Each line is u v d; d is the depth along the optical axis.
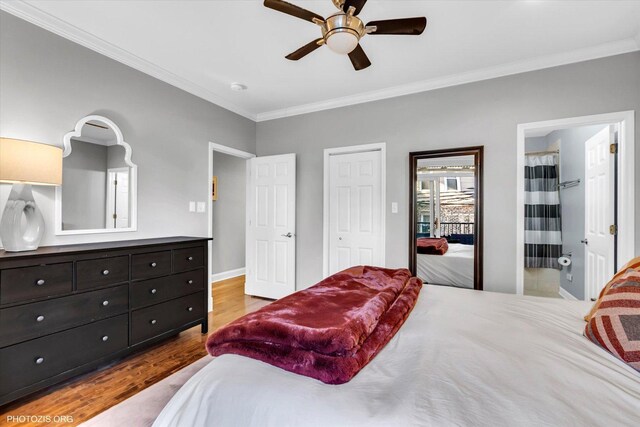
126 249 2.22
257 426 0.82
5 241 1.83
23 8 2.06
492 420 0.71
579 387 0.83
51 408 1.74
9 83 2.04
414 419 0.72
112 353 2.12
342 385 0.90
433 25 2.28
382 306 1.33
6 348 1.65
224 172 5.28
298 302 1.47
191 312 2.72
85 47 2.45
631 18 2.19
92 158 2.49
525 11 2.12
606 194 2.83
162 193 3.06
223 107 3.81
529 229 4.22
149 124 2.94
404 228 3.41
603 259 2.90
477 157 3.05
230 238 5.41
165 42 2.54
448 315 1.44
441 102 3.23
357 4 1.65
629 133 2.51
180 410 0.94
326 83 3.31
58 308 1.85
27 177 1.85
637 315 1.02
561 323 1.35
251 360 1.04
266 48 2.63
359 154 3.70
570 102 2.71
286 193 4.03
